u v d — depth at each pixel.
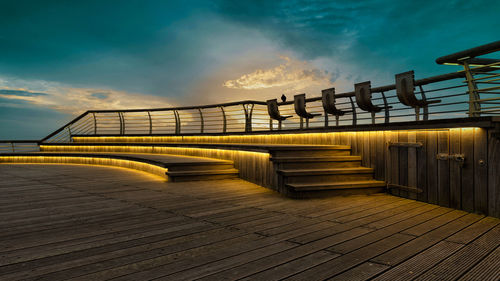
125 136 15.05
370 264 2.06
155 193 5.26
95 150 14.33
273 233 2.86
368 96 5.59
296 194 4.76
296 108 7.67
